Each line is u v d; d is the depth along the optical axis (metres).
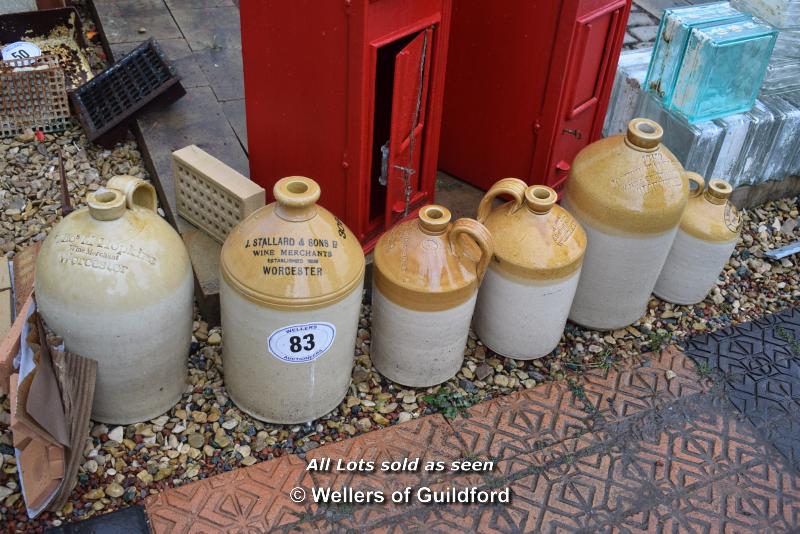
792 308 4.08
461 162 4.39
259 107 3.48
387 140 4.00
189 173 3.62
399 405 3.32
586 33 3.69
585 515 2.94
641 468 3.13
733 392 3.53
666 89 4.36
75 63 5.08
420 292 2.99
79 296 2.63
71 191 4.22
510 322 3.38
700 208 3.75
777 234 4.64
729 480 3.12
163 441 3.06
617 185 3.32
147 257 2.72
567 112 3.96
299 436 3.15
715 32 4.09
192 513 2.81
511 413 3.32
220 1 5.91
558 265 3.18
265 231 2.72
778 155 4.61
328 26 2.98
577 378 3.52
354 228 3.53
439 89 3.55
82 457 2.87
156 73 4.59
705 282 3.90
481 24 3.86
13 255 3.81
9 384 2.72
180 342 2.97
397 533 2.81
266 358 2.87
